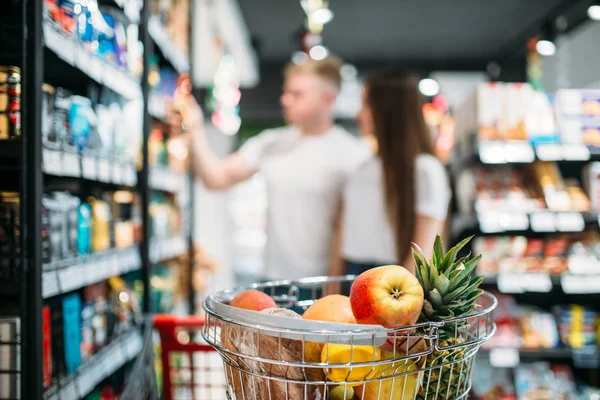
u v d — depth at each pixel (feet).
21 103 3.83
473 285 2.85
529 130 11.10
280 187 8.61
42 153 4.00
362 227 7.00
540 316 11.62
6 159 4.66
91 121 5.52
